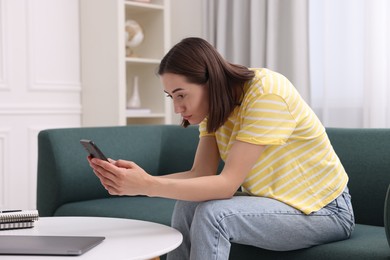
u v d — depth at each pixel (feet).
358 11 12.02
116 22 13.29
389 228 6.06
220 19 14.44
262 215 6.09
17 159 13.29
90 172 9.96
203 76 6.15
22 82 13.34
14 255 5.11
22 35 13.33
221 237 5.81
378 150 8.09
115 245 5.49
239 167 6.09
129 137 10.55
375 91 11.58
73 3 14.11
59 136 9.80
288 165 6.49
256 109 6.14
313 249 6.55
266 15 13.70
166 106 14.19
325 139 6.72
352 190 8.23
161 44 14.28
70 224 6.57
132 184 5.77
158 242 5.60
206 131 7.08
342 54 12.24
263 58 13.78
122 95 13.33
